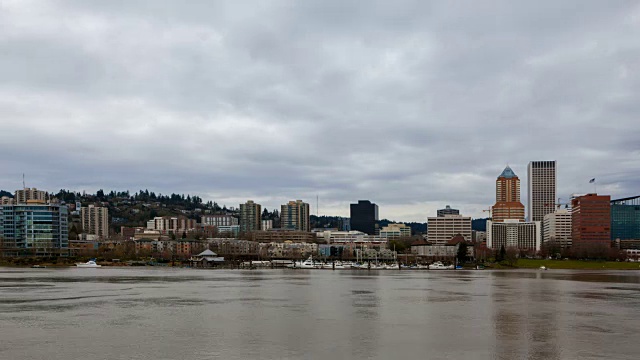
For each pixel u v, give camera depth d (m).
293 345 72.06
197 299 129.62
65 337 77.06
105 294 142.12
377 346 71.81
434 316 100.56
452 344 73.38
